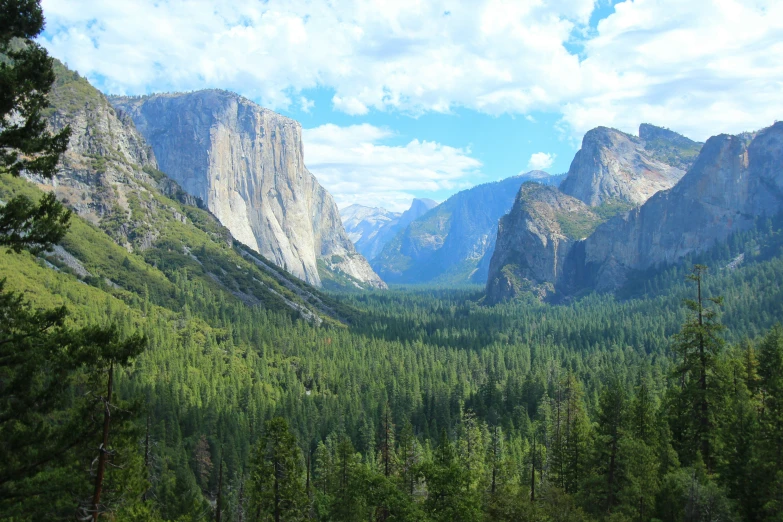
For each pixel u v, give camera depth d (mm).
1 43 32906
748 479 56219
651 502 58500
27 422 31844
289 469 59156
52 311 34375
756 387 74875
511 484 78688
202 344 192000
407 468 86812
